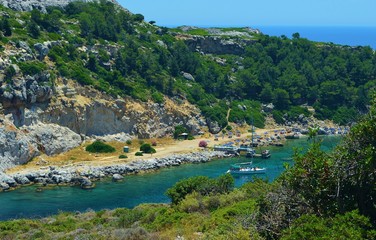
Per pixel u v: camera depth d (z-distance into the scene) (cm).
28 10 14762
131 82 13762
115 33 15175
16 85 10525
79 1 16375
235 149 12169
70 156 11006
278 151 12625
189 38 18312
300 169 2848
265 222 2952
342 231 2341
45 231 5094
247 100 16288
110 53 14212
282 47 19300
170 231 4066
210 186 5975
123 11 17588
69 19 15038
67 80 11938
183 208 5084
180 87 14938
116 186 9219
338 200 2695
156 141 12912
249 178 9988
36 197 8431
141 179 9775
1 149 9794
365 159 2642
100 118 12306
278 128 15350
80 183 9269
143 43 16012
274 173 10350
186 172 10406
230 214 4094
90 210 7319
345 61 18488
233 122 14875
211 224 3906
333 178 2762
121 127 12650
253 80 16750
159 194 8662
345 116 16162
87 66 13112
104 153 11494
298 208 2858
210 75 16350
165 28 18425
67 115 11575
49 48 12444
